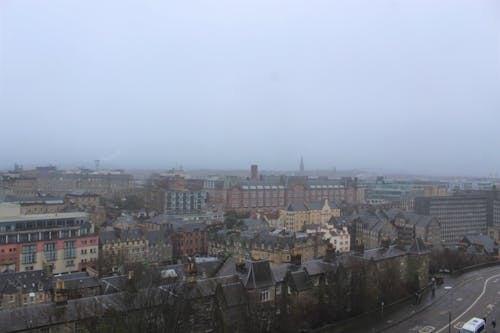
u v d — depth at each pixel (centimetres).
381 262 14650
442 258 19125
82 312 9181
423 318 12750
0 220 19688
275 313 10825
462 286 16288
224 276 11338
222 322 10088
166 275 14162
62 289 9344
